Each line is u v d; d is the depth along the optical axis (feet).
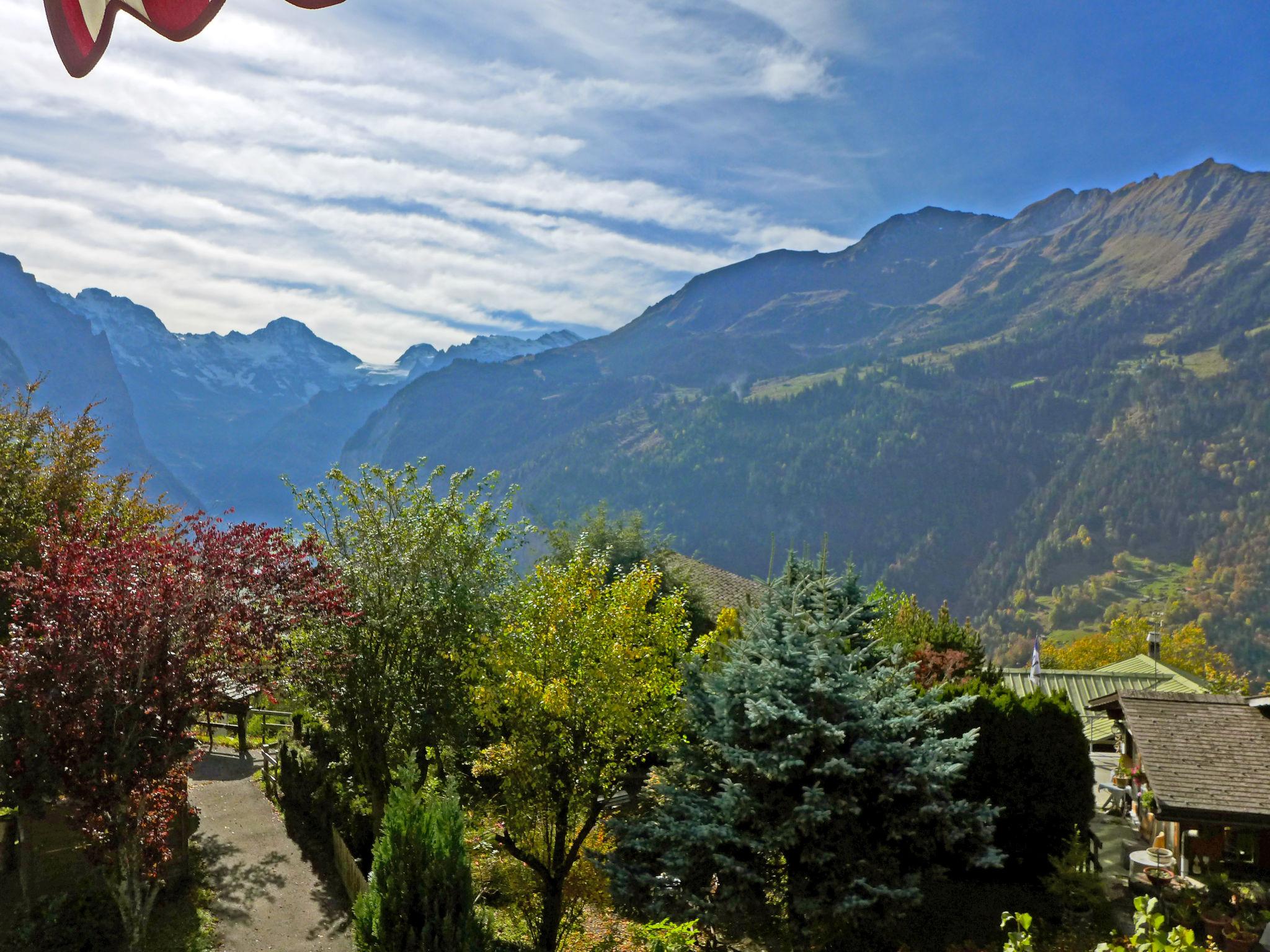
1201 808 56.80
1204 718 66.49
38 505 70.13
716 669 66.59
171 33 7.98
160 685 40.73
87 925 49.16
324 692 60.34
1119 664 139.74
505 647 58.29
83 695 39.29
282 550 49.57
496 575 68.13
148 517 80.59
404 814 42.45
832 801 51.19
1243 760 61.46
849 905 49.06
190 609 42.29
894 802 52.75
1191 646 264.31
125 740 39.63
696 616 118.21
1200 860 60.64
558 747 57.11
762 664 54.44
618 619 57.52
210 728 49.01
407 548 65.21
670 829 52.75
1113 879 63.62
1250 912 53.57
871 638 71.26
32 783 38.29
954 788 64.08
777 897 54.85
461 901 41.32
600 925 61.21
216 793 76.79
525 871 59.36
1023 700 65.16
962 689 67.05
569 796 56.54
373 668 62.44
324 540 64.13
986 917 58.29
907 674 56.80
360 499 66.13
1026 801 63.31
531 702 56.39
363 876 55.77
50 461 76.95
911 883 51.65
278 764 77.97
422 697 62.95
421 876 41.32
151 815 43.83
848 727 52.11
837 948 53.98
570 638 57.67
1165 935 19.97
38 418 76.84
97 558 42.80
